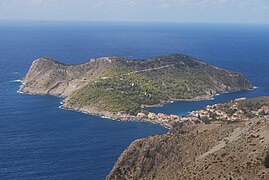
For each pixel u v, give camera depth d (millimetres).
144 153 142750
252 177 91750
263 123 126438
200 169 106875
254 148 106812
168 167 134125
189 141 142000
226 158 107250
